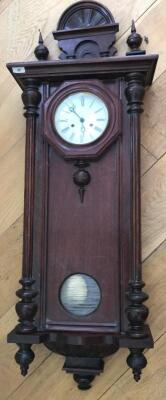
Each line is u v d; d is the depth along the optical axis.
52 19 0.70
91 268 0.59
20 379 0.67
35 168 0.62
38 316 0.59
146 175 0.65
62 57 0.65
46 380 0.66
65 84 0.60
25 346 0.58
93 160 0.60
